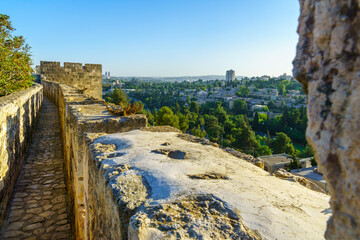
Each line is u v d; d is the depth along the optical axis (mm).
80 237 3979
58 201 6309
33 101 12094
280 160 44375
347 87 801
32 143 10695
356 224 751
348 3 801
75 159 4664
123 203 1831
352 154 768
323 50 887
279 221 1542
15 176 6879
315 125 904
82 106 6258
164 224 1537
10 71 10047
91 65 21406
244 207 1690
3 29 10062
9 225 5316
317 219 1598
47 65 20703
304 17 980
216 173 2283
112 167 2436
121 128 4406
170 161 2555
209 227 1489
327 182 875
